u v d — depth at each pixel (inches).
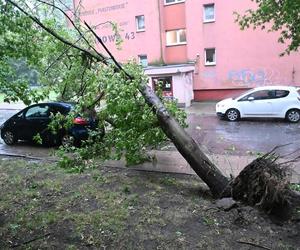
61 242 218.1
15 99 289.3
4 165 403.9
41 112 504.4
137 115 287.3
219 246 202.2
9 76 300.0
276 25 467.2
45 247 212.5
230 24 922.7
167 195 282.7
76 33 320.5
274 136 534.9
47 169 376.2
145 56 1062.4
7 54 308.7
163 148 416.5
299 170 332.2
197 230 221.5
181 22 1001.5
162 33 1024.2
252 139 518.9
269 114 669.9
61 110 485.1
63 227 237.1
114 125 298.5
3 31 294.2
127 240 214.8
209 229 221.8
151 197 279.1
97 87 277.3
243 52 924.6
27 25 296.2
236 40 925.2
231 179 274.5
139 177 336.2
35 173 363.3
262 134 553.3
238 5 906.1
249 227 221.3
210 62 976.9
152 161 361.7
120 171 359.6
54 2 298.8
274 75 903.7
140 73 299.4
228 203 250.1
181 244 206.5
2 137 540.1
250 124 645.9
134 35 1058.7
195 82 991.6
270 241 205.5
